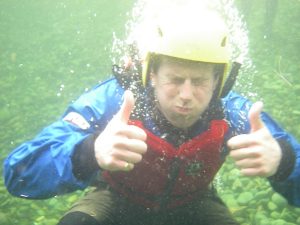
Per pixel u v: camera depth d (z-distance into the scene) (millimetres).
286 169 1280
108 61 6809
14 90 6016
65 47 8055
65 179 1262
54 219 2672
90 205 1477
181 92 1253
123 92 1392
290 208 2469
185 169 1378
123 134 1148
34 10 12445
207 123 1378
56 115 4828
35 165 1283
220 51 1257
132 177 1404
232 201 2592
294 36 6820
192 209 1497
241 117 1424
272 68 5461
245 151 1168
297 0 9031
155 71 1287
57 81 6207
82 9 11922
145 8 1366
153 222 1470
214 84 1328
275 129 1412
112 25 9617
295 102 4305
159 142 1351
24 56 7867
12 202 2992
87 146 1246
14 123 4730
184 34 1227
